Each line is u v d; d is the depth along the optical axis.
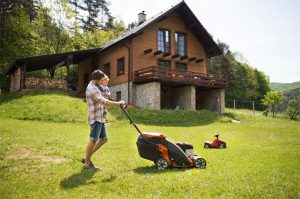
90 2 59.72
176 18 32.06
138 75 28.31
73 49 45.03
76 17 49.50
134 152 9.66
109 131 16.23
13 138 11.31
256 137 15.85
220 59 63.69
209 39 32.59
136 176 6.43
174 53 31.75
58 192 5.48
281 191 5.47
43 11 43.00
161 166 7.19
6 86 37.47
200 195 5.30
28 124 17.19
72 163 7.64
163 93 31.11
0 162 7.66
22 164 7.57
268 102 43.97
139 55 29.36
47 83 30.67
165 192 5.43
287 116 42.16
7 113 20.98
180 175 6.52
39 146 9.83
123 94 29.84
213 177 6.39
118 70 30.77
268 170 7.19
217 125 21.53
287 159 8.91
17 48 39.22
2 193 5.40
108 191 5.56
